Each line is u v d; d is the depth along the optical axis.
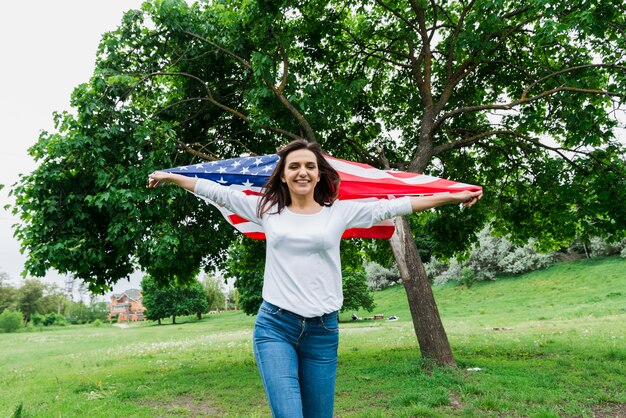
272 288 2.53
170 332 33.41
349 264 14.00
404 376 7.61
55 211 8.44
